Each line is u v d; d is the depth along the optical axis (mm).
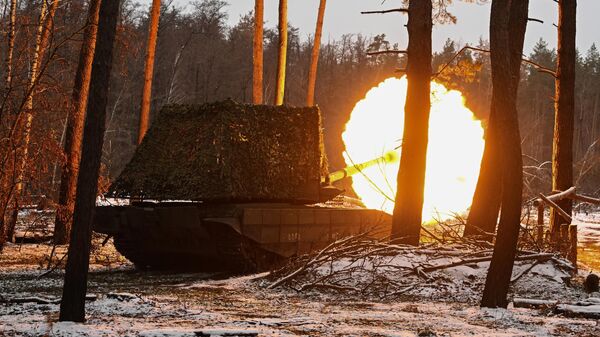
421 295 14219
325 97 77000
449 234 17844
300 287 15078
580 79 100375
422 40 17172
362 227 19172
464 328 10094
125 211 18750
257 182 18031
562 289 15062
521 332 9828
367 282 14992
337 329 9789
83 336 8844
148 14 64125
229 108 18469
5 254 22359
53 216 27125
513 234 12258
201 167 17844
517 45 17328
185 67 72500
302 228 18047
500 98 12180
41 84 20203
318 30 35750
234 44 79000
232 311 11641
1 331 9094
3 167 19391
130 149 60062
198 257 19000
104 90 9938
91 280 16859
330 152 65438
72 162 24453
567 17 21266
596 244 29969
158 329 9320
